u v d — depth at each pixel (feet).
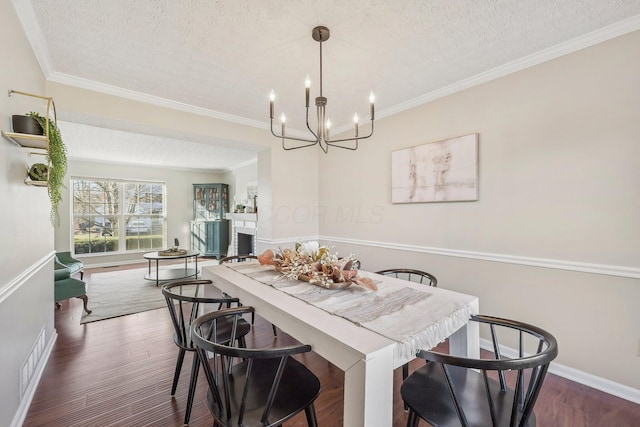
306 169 13.44
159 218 22.72
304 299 5.23
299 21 5.74
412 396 4.04
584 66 6.34
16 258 5.19
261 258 7.45
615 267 6.00
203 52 6.81
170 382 6.59
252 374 4.57
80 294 10.60
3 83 4.68
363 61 7.26
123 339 8.78
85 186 19.60
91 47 6.55
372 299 5.27
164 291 5.90
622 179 5.92
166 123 9.71
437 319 4.38
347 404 3.58
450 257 8.74
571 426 5.26
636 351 5.82
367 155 11.36
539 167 6.98
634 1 5.21
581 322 6.45
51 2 5.12
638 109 5.74
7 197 4.80
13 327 5.08
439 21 5.76
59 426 5.23
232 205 24.38
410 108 9.80
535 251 7.07
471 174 8.13
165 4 5.20
